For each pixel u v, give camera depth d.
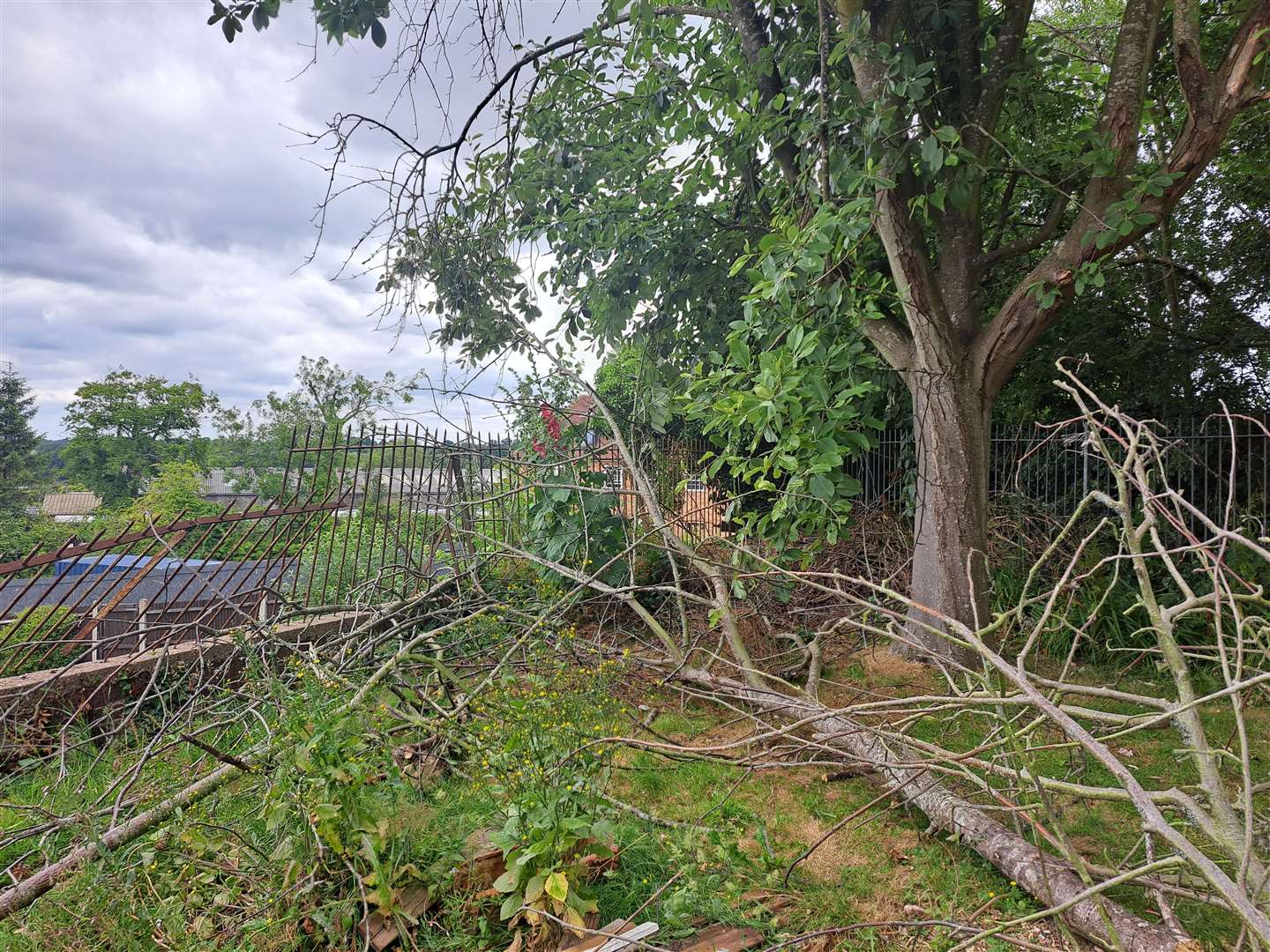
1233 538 2.25
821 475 5.92
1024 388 9.47
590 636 6.86
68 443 49.31
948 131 5.25
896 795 3.91
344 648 4.89
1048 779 2.95
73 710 4.70
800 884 3.19
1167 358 8.38
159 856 2.98
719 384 6.87
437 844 3.07
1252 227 8.93
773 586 6.95
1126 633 6.49
